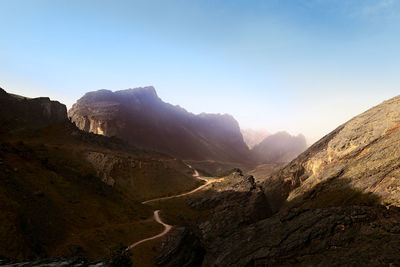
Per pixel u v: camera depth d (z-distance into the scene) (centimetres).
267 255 4150
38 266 2608
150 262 4681
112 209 6500
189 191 11388
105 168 10738
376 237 3631
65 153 11025
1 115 12450
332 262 3441
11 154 5841
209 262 5100
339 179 6794
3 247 3231
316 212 4709
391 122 7269
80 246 4266
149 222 6619
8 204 4019
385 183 5369
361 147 7400
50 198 5219
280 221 5081
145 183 11212
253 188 9425
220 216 7312
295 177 9844
